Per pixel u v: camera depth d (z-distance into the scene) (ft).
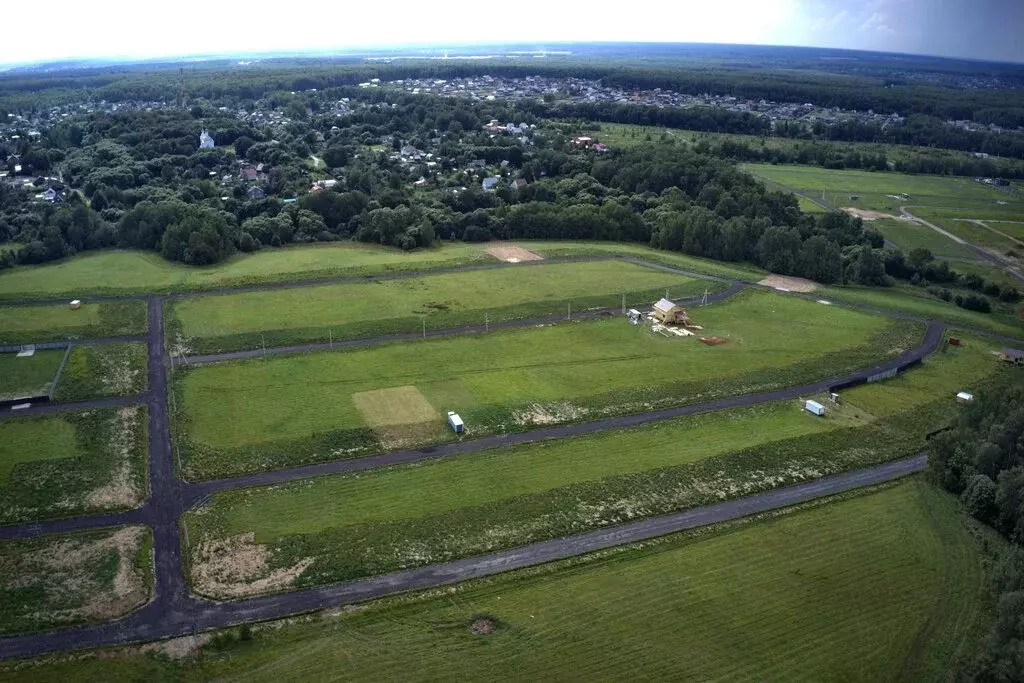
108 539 237.04
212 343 392.68
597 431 315.99
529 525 250.98
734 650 200.54
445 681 187.93
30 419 311.27
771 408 343.67
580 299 481.05
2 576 219.20
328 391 343.67
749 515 261.65
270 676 188.03
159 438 299.79
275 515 251.80
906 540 251.19
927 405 352.90
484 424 317.63
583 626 207.62
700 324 450.30
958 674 190.29
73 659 190.90
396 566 229.66
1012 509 253.65
